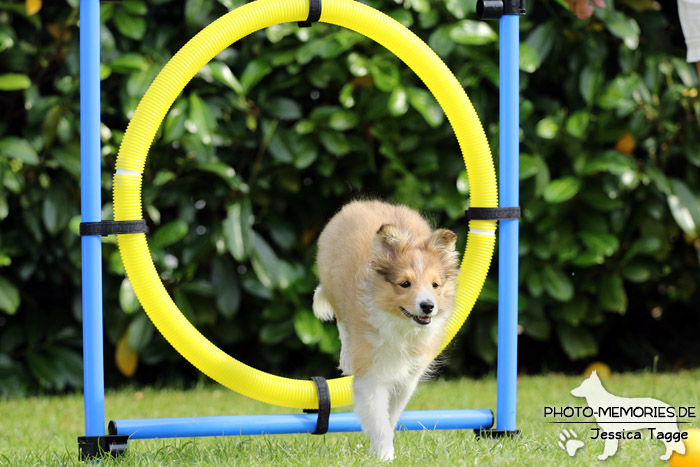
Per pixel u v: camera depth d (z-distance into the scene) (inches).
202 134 385.4
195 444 269.9
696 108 426.6
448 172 436.5
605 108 425.7
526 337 492.1
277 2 274.1
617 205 425.1
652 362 480.1
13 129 434.3
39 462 254.5
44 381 423.2
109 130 408.8
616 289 438.6
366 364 251.4
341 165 446.6
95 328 259.4
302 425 278.8
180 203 421.4
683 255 469.4
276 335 431.5
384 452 241.4
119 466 244.2
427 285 241.9
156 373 472.1
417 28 424.8
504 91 288.0
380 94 420.8
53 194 412.2
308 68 422.6
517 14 287.3
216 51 269.1
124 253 262.2
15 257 426.9
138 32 401.4
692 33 322.0
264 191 436.5
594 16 415.2
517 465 233.5
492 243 292.8
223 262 429.4
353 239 277.4
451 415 287.1
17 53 411.2
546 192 411.2
